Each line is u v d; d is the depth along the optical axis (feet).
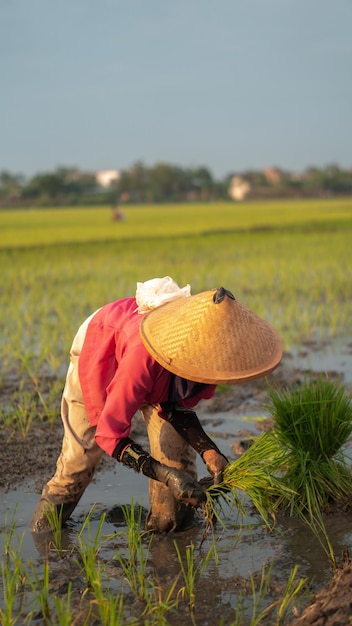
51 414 20.38
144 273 54.49
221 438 18.69
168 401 12.31
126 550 12.84
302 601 10.90
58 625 10.54
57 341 31.30
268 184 556.92
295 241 86.07
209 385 12.01
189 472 12.99
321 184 534.37
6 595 11.12
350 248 74.69
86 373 12.75
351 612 10.18
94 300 41.52
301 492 14.33
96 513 14.44
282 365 26.89
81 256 71.72
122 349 12.26
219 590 11.39
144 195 512.63
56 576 11.86
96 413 12.78
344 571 11.00
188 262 63.00
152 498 13.37
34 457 17.48
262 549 12.69
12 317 37.24
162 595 11.23
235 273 54.34
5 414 20.52
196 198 525.34
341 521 13.74
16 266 62.69
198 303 11.30
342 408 14.98
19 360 27.91
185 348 11.08
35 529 13.57
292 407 14.80
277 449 14.21
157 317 11.62
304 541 12.96
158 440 12.91
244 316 11.37
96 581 10.85
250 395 22.89
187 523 13.58
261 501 13.09
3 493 15.39
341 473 14.76
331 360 27.76
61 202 458.50
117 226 132.16
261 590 11.27
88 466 13.48
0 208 424.05
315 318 35.91
